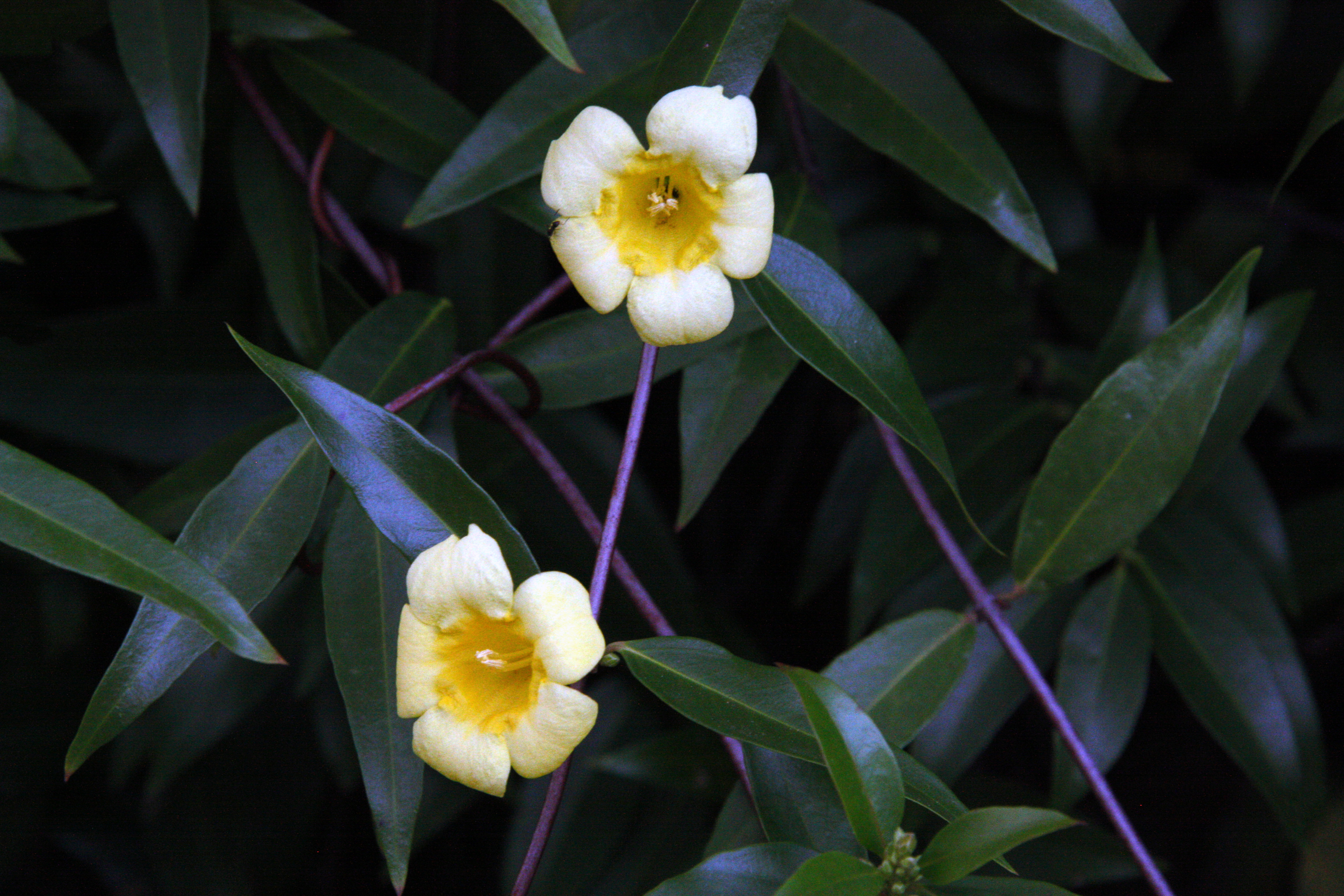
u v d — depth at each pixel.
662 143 0.62
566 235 0.62
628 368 0.68
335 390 0.63
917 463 0.73
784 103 0.71
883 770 0.63
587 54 0.68
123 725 0.63
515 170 0.67
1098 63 0.74
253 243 0.72
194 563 0.62
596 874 0.75
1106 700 0.70
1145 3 0.73
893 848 0.63
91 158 0.75
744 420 0.67
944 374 0.75
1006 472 0.73
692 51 0.65
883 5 0.74
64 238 0.77
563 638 0.61
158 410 0.74
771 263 0.65
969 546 0.73
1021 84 0.76
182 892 0.77
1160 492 0.67
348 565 0.65
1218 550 0.72
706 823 0.76
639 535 0.76
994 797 0.73
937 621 0.67
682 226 0.63
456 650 0.62
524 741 0.61
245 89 0.70
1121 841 0.72
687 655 0.64
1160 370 0.67
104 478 0.75
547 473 0.67
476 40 0.76
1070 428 0.67
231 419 0.74
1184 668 0.70
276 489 0.65
